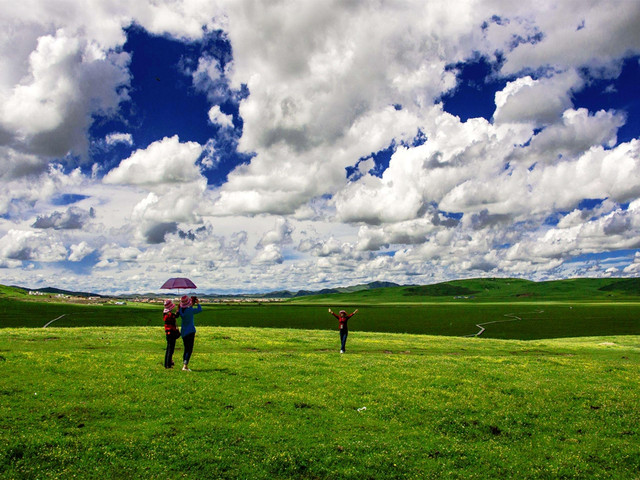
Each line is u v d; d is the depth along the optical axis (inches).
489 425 787.4
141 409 749.3
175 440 637.3
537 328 4680.1
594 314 7362.2
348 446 661.9
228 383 931.3
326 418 768.9
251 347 1563.7
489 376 1118.4
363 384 984.3
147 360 1127.6
